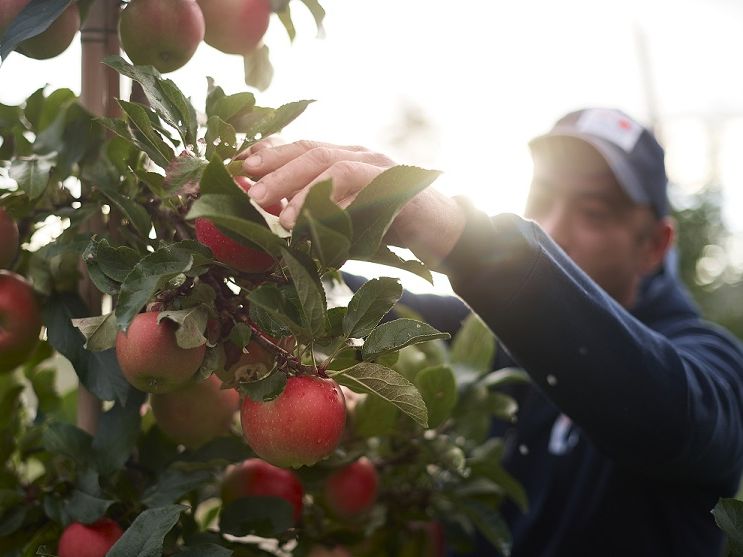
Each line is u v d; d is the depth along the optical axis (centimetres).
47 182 108
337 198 90
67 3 102
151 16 107
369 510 132
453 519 160
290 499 121
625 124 218
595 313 120
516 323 116
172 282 92
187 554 99
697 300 734
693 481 175
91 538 104
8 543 112
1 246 109
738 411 163
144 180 102
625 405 125
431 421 139
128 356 91
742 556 96
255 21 115
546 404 208
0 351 111
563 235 211
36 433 128
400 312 149
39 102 121
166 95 97
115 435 112
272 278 93
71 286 114
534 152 216
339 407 92
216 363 94
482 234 109
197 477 111
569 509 194
